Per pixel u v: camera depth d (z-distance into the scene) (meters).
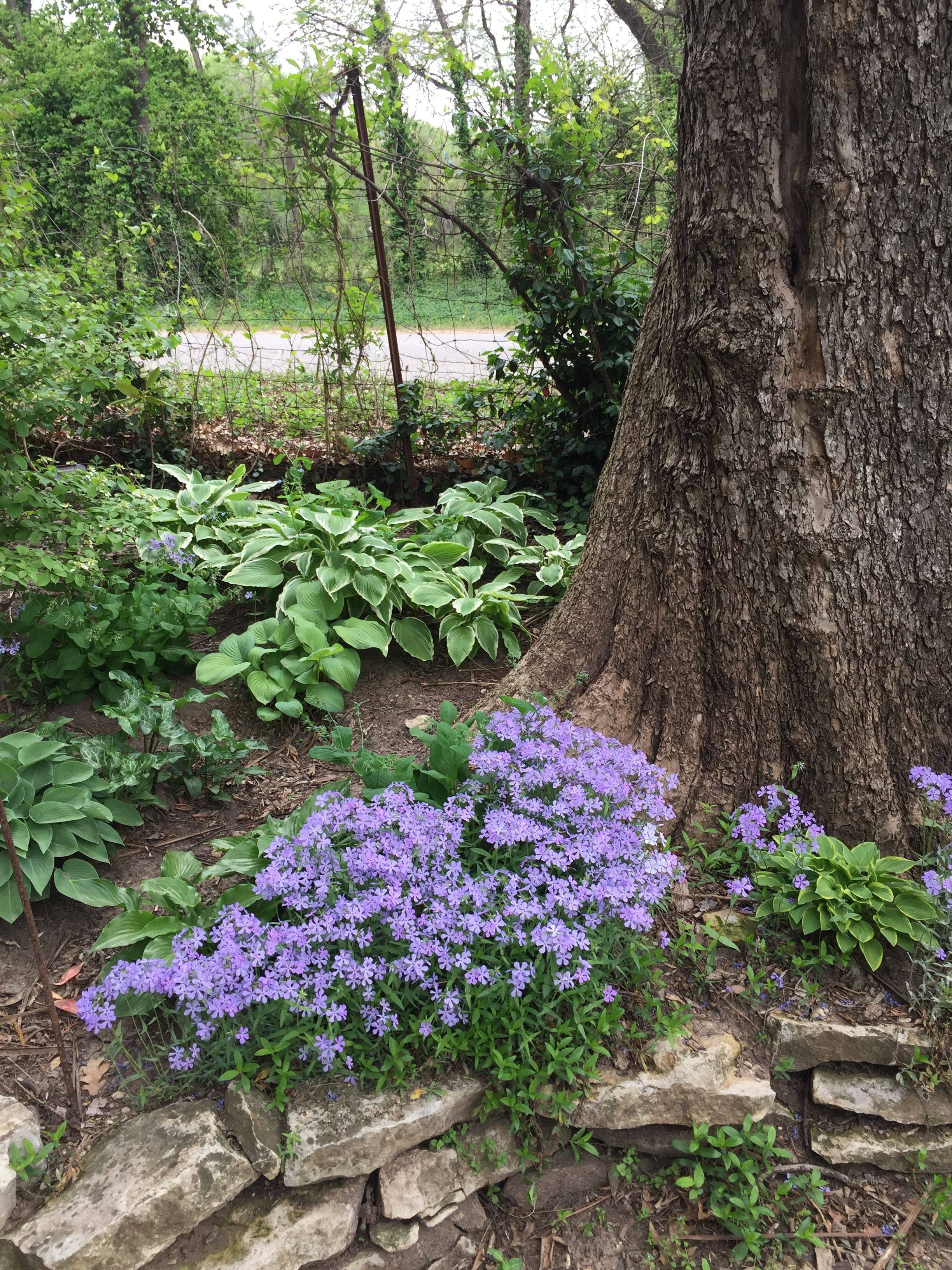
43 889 2.22
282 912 2.18
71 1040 2.03
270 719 3.14
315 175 5.00
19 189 3.35
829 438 2.25
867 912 2.19
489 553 4.40
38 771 2.47
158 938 2.04
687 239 2.35
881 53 2.01
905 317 2.13
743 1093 1.96
